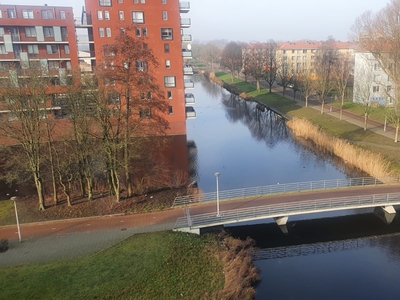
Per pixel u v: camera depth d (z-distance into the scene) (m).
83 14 58.38
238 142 53.66
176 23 53.88
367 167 38.56
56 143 35.25
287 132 58.59
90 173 30.55
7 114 30.98
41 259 21.25
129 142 29.20
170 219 26.22
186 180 36.91
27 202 30.64
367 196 28.81
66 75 31.72
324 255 25.09
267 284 21.92
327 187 32.50
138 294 18.12
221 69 162.38
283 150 49.06
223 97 98.12
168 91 55.50
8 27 53.91
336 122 57.03
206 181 37.81
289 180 37.72
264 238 27.14
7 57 53.88
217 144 52.59
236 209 27.23
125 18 52.84
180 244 22.34
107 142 28.50
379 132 49.38
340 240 26.89
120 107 28.81
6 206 29.94
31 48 55.78
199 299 18.28
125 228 24.98
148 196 31.50
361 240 26.88
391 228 28.28
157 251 21.45
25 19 53.41
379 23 50.28
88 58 56.28
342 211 30.91
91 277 19.16
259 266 23.84
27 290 18.12
